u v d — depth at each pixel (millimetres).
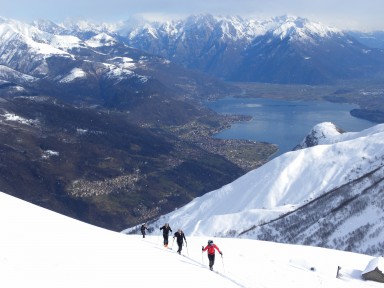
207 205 159750
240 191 159250
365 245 93000
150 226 152250
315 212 120750
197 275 31047
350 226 104875
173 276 29125
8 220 31094
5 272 22875
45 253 26766
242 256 44906
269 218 124875
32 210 35906
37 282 22625
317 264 48469
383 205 108688
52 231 31484
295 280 38281
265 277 37406
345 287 39906
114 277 25938
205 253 41906
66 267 25578
